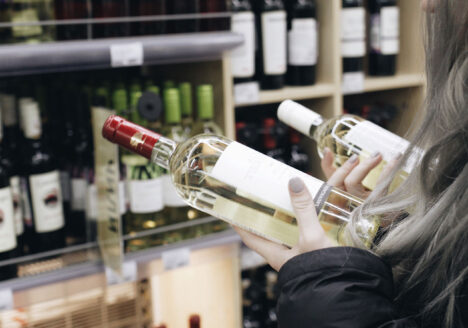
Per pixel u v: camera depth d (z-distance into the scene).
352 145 1.00
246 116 2.20
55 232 1.45
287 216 0.68
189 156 0.77
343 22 1.95
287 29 1.92
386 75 2.10
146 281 1.86
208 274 1.88
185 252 1.52
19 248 1.42
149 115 1.29
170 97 1.44
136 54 1.33
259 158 0.71
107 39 1.33
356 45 1.96
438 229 0.58
